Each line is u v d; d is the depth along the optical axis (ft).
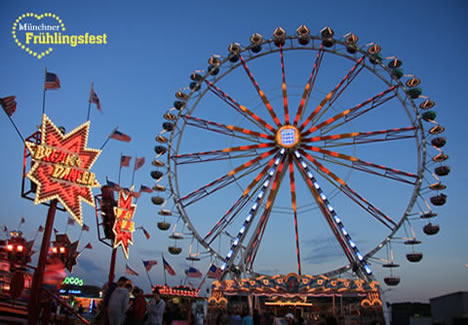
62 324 54.49
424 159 114.42
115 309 33.83
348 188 118.11
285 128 126.62
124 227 73.05
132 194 76.84
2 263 58.13
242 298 106.73
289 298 107.14
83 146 55.98
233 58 138.92
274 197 121.80
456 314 48.44
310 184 117.91
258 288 104.63
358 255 108.27
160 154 127.75
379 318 95.71
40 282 44.70
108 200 74.08
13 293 45.19
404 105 120.98
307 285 102.89
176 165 127.03
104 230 75.41
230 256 114.73
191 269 105.91
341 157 122.11
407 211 112.16
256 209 117.70
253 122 130.21
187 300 100.12
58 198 51.26
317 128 125.70
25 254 65.46
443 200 110.01
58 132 54.44
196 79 136.36
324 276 103.19
